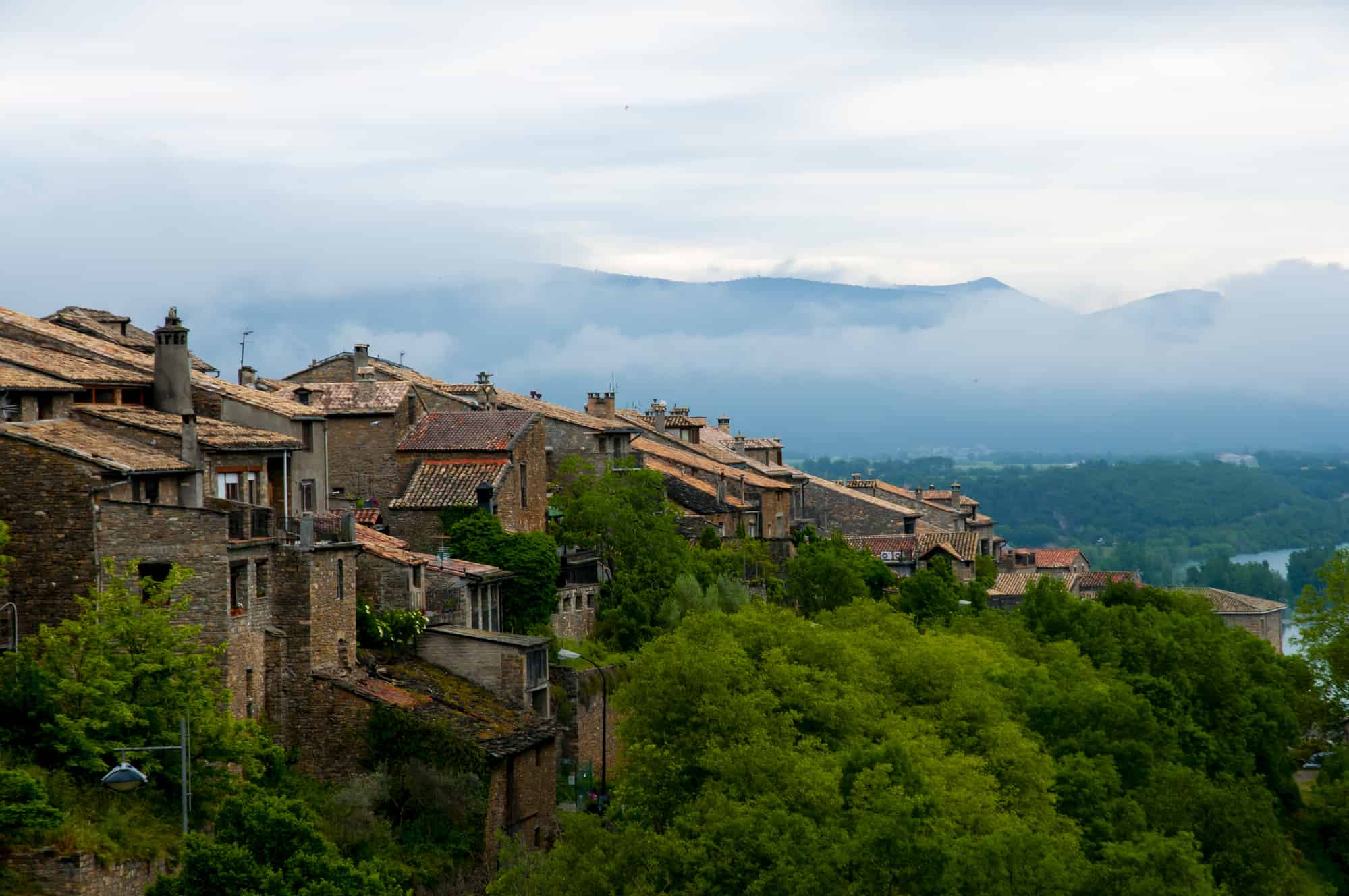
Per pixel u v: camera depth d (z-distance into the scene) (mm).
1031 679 103438
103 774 67438
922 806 67812
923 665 92125
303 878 57719
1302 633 151625
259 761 75812
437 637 92062
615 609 112875
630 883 65812
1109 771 91688
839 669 88938
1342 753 127562
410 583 92812
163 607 72812
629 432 136000
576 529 115625
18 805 61688
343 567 85188
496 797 82938
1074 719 98750
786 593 135250
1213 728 122125
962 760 81000
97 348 94375
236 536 79938
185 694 70688
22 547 73688
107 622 70062
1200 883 71812
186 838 57719
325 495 100312
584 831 68750
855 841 63812
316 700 81500
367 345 132625
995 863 65062
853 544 184625
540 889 67125
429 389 129375
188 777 70062
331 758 81250
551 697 95875
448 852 78812
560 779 94562
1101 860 84375
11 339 91500
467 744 81375
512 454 110375
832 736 82875
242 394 97750
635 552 116188
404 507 106875
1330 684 145250
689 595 114750
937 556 181625
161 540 75125
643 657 84938
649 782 77938
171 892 56406
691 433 172750
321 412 100438
